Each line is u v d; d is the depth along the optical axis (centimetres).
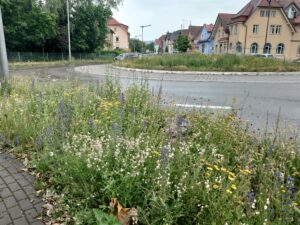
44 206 277
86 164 283
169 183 248
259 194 262
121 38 9000
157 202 237
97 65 3262
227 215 223
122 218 235
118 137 324
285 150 354
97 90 625
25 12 3500
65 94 557
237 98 927
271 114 689
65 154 316
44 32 3719
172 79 1559
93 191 271
